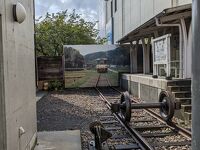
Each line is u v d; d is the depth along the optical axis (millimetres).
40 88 23625
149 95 14680
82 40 30656
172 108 9070
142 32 18375
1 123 3969
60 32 28703
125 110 9531
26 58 5840
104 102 15305
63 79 24078
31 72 6516
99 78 24469
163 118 9469
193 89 1886
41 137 7859
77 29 30141
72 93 21000
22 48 5402
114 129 8867
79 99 17047
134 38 22297
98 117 11109
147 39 23047
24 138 5375
